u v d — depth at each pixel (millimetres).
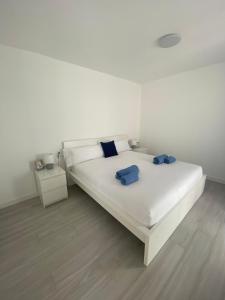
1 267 1253
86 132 2922
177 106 3234
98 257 1340
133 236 1575
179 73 3049
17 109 2037
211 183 2779
